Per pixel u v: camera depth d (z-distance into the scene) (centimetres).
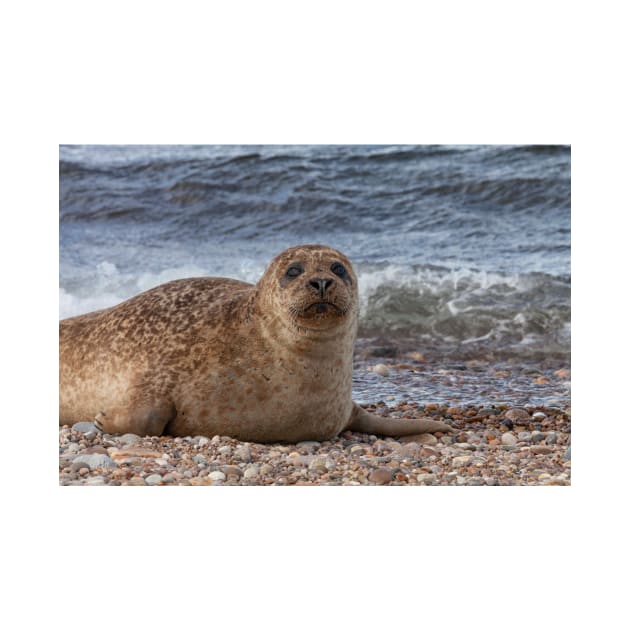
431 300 1714
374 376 1387
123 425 968
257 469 885
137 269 1872
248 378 961
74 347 1048
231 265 1894
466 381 1358
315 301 903
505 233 1991
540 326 1627
